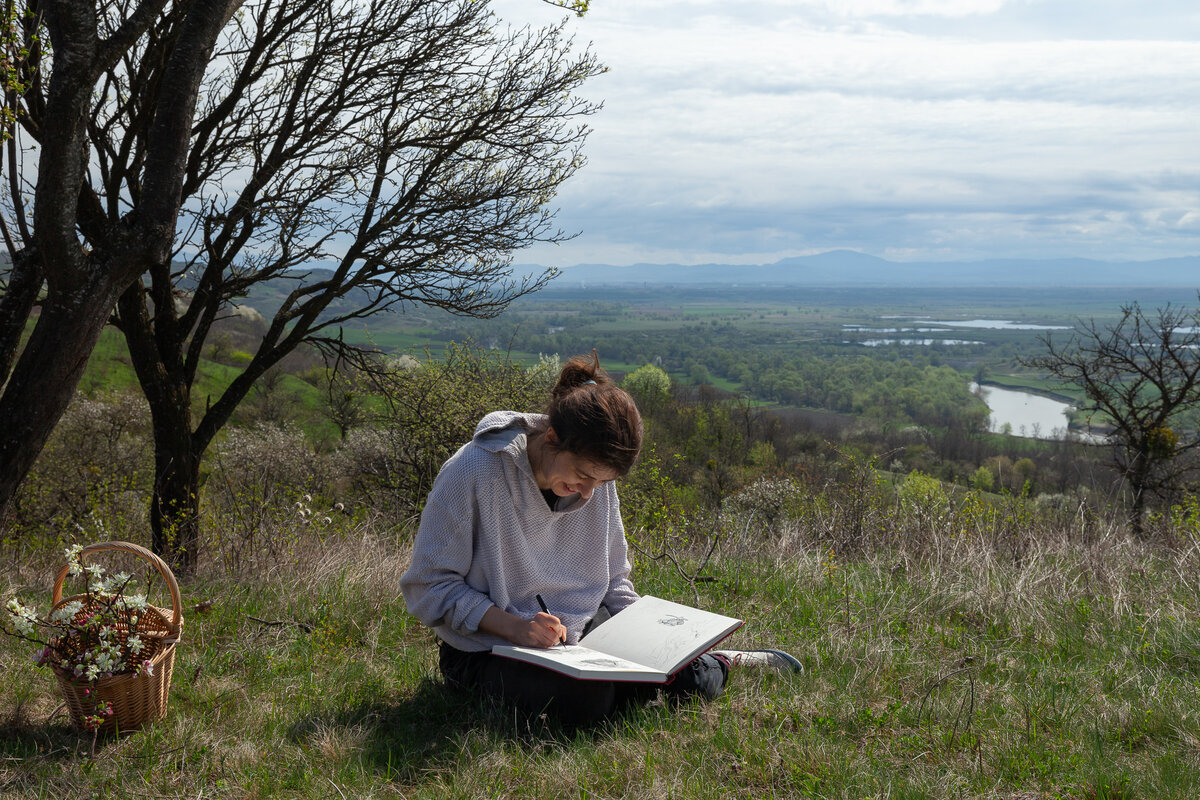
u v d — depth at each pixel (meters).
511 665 2.53
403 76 7.44
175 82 3.72
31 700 2.73
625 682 2.59
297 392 28.86
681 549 5.55
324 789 2.13
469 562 2.57
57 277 3.69
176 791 2.14
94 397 23.72
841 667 3.11
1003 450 57.62
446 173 7.83
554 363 16.02
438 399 10.95
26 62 4.59
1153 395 11.93
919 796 2.09
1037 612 3.78
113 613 2.54
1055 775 2.22
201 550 5.22
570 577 2.75
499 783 2.15
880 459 6.91
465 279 7.77
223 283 7.55
